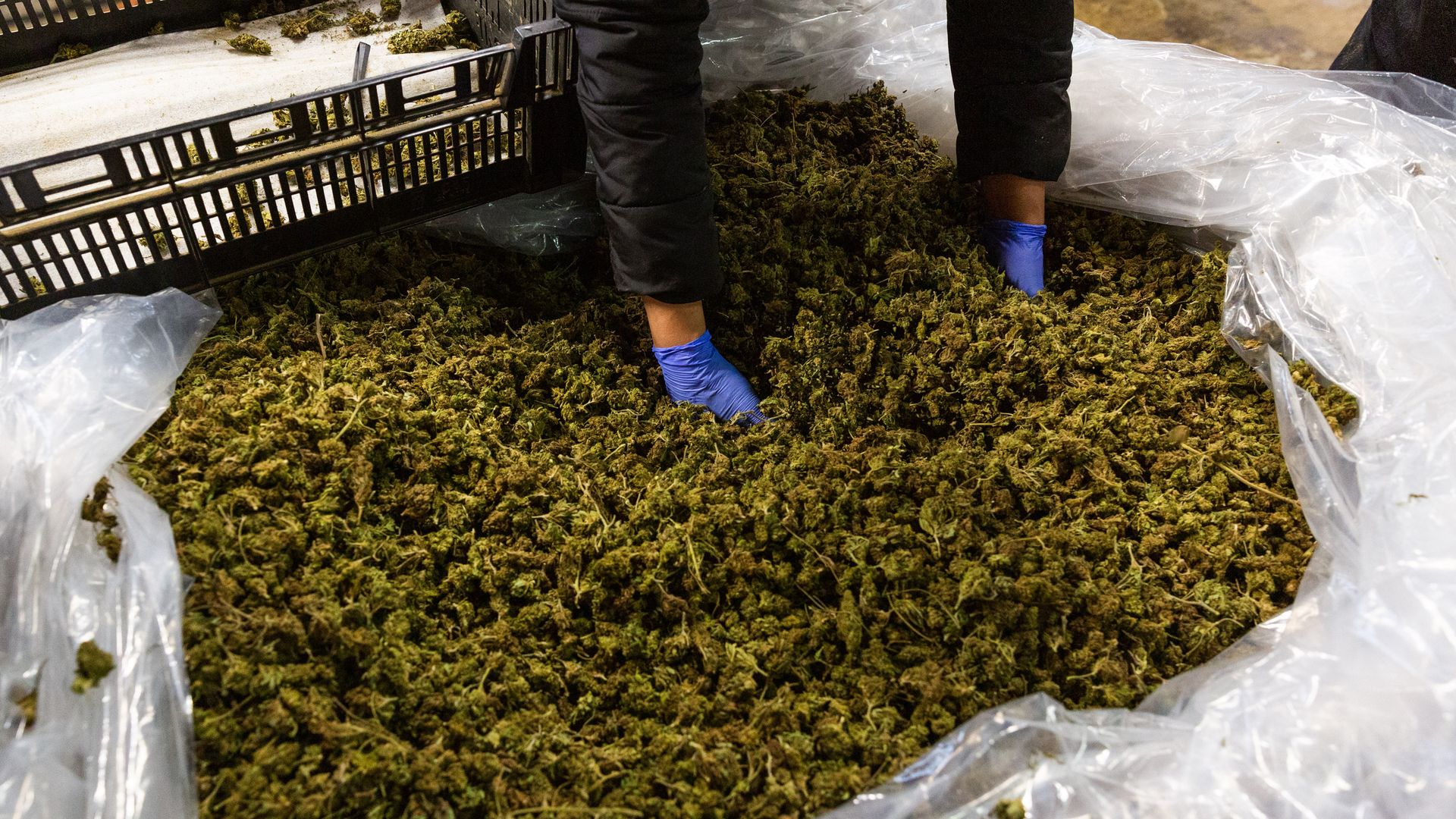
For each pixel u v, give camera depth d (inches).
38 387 47.7
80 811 38.0
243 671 42.3
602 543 51.2
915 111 78.4
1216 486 55.6
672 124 48.8
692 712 47.0
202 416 50.3
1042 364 60.8
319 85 67.3
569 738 45.9
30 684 40.3
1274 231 63.7
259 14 72.1
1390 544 48.1
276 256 58.8
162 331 53.1
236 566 45.6
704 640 49.0
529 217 66.6
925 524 51.6
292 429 50.7
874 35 78.2
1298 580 52.4
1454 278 57.6
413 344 57.8
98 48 68.1
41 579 42.5
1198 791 41.7
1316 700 43.6
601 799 44.7
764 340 63.5
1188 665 50.2
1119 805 41.6
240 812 40.1
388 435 52.3
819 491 53.1
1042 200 68.0
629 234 52.6
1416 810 40.6
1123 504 56.1
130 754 39.3
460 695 46.3
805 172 69.4
